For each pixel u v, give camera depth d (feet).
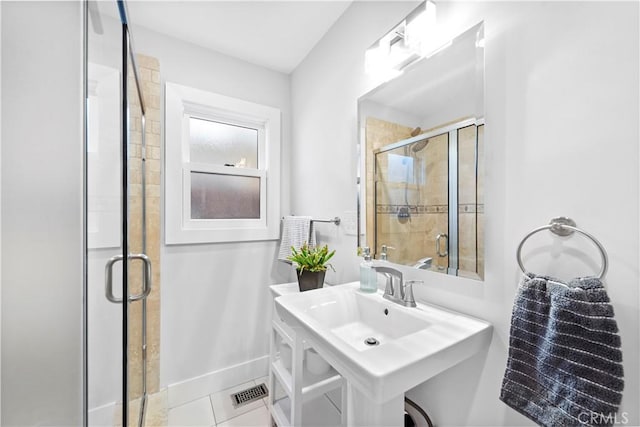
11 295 1.73
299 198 6.34
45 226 1.88
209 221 5.87
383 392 1.88
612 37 1.95
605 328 1.79
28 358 1.80
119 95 2.76
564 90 2.18
